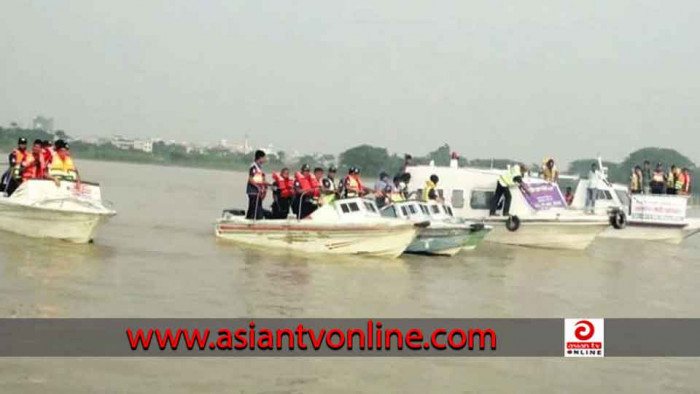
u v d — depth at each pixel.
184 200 51.47
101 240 24.69
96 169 106.12
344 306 16.83
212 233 28.61
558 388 12.20
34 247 21.70
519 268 24.16
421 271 22.22
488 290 19.91
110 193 53.75
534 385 12.28
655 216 34.03
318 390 11.45
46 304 15.24
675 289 22.08
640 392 12.23
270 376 11.93
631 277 23.88
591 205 33.97
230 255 22.95
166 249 23.56
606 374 13.06
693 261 28.91
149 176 94.12
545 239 29.41
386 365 12.84
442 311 16.98
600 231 28.73
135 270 19.47
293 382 11.73
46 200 22.19
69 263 19.75
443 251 25.47
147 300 16.20
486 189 30.77
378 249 23.44
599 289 21.27
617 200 33.94
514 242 29.92
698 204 62.41
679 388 12.51
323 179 26.52
